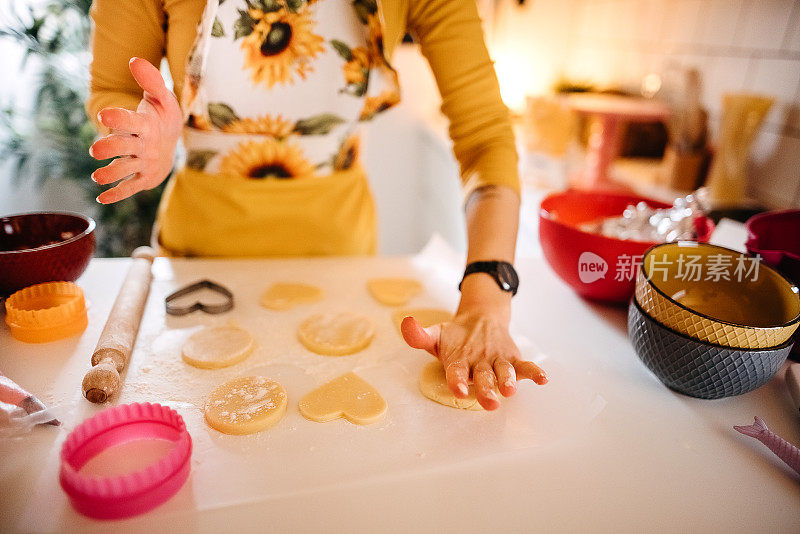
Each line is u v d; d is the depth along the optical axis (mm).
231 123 759
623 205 801
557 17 1802
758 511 405
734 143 1072
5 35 1669
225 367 538
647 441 471
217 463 415
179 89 710
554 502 402
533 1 1821
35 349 546
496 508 394
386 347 589
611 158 1301
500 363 495
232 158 793
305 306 669
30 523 358
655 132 1427
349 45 740
